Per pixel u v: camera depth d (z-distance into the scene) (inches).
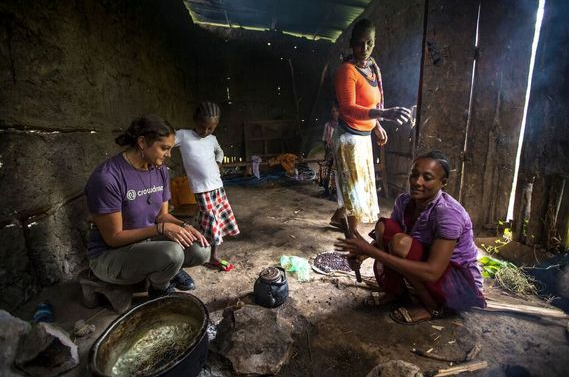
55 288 97.3
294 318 83.8
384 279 84.6
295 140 349.1
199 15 310.7
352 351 72.1
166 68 227.5
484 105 125.3
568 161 98.5
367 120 112.0
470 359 68.1
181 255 80.4
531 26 117.0
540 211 107.8
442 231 71.0
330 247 132.5
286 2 268.2
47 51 97.7
